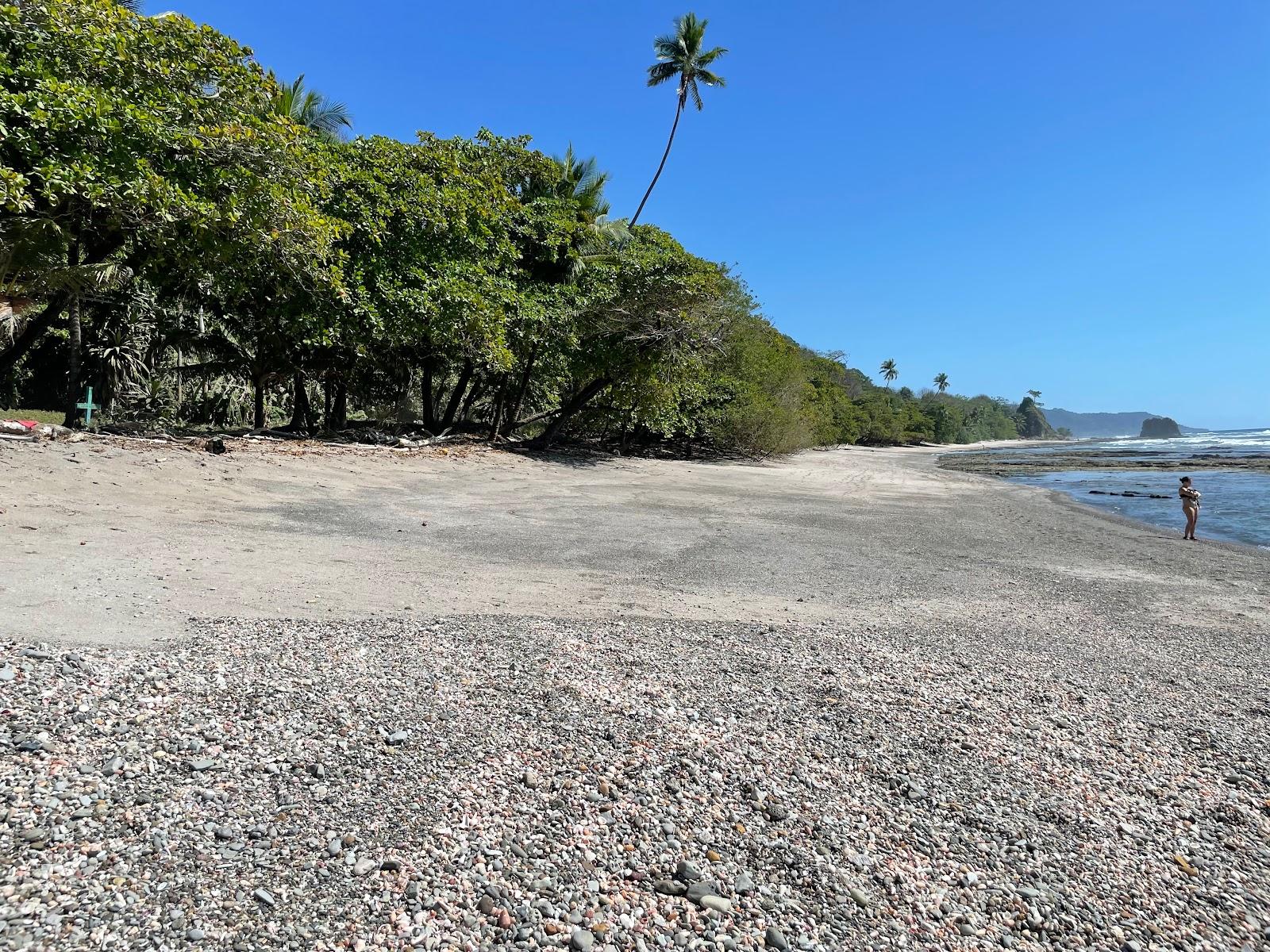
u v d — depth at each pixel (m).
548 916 2.46
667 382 24.22
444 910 2.43
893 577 8.77
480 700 3.97
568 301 21.95
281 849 2.61
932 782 3.57
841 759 3.71
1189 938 2.67
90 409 13.24
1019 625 6.71
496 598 6.34
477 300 17.11
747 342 32.38
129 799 2.72
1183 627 7.01
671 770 3.44
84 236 12.20
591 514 12.70
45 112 9.41
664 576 8.02
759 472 25.08
